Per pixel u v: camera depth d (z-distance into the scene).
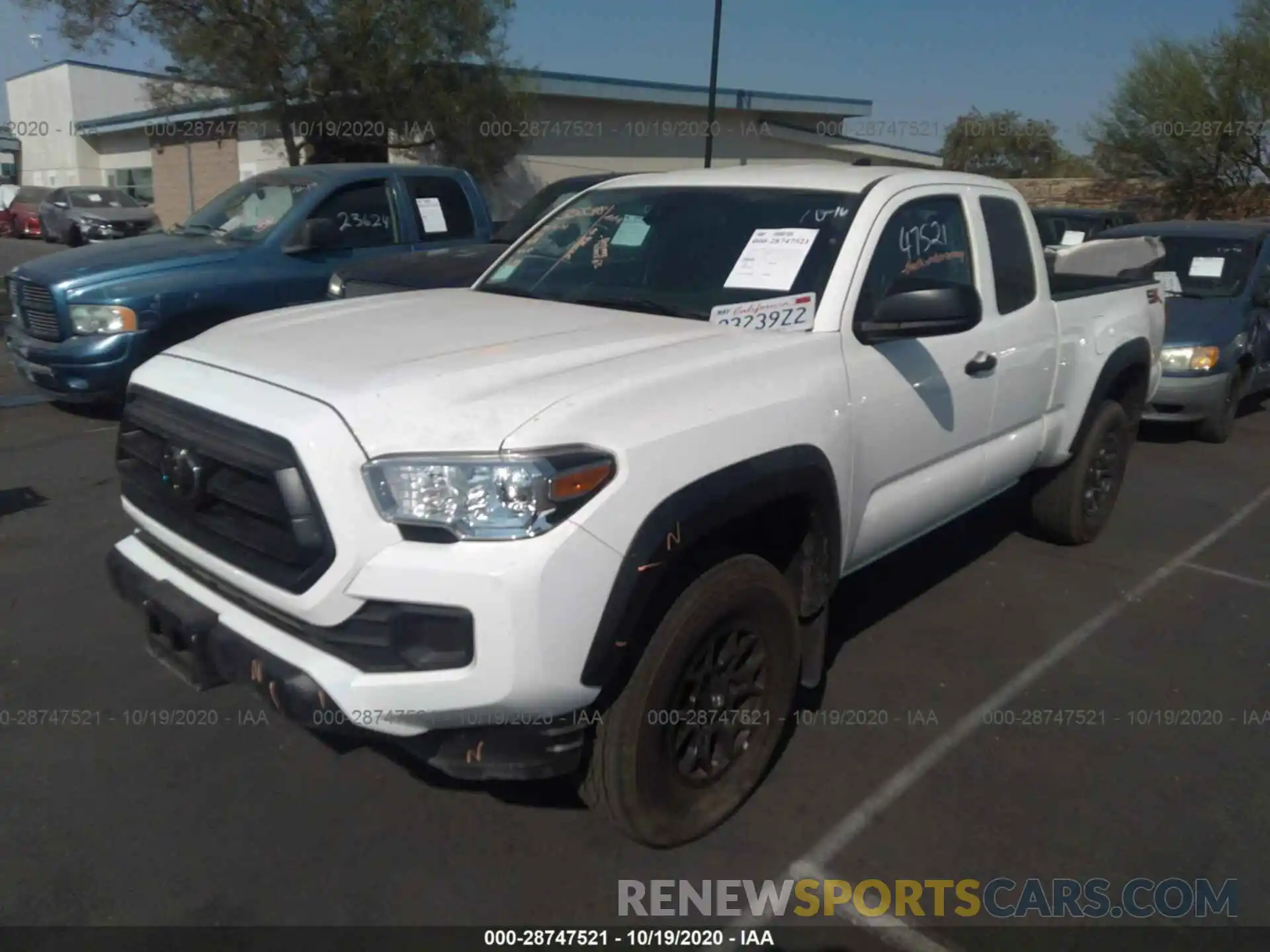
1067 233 14.29
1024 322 4.56
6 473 6.66
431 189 8.86
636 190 4.43
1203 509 6.74
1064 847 3.23
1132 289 5.67
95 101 37.16
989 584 5.30
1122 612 5.01
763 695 3.29
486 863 3.08
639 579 2.66
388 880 2.99
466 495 2.52
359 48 19.89
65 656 4.24
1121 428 5.79
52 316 7.41
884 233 3.76
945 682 4.25
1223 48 22.53
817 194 3.92
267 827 3.21
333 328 3.42
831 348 3.42
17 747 3.59
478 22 20.50
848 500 3.50
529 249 4.50
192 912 2.85
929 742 3.80
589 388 2.79
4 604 4.71
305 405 2.70
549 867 3.07
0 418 8.07
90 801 3.31
